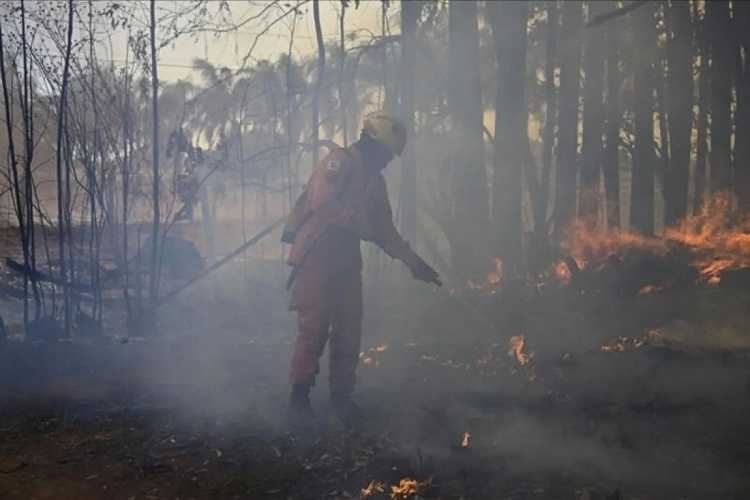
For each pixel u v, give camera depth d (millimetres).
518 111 9766
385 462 4086
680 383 5059
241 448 4371
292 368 4789
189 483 3963
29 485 3949
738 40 11148
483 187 10156
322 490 3838
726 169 11664
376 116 4949
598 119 13602
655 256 7871
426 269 5027
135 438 4547
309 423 4742
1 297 8312
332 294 4828
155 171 7344
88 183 7004
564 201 12828
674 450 4082
